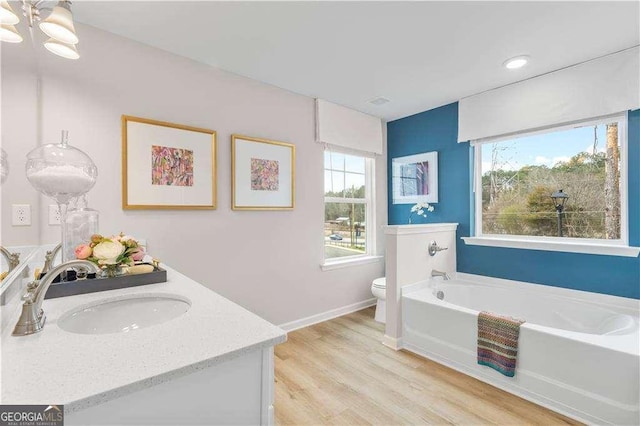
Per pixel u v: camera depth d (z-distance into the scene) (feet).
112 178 6.38
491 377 6.54
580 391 5.38
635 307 7.11
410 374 6.91
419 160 11.62
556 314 7.89
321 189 10.41
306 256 9.95
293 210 9.61
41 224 5.45
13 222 5.16
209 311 3.11
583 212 8.10
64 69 5.87
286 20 6.02
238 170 8.29
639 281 7.10
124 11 5.70
